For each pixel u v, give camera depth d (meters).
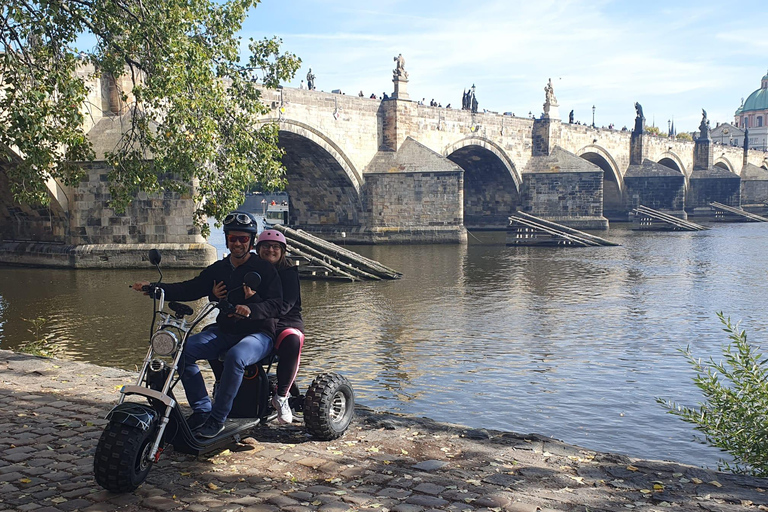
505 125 76.56
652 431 12.40
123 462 5.63
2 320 21.95
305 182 62.72
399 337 20.53
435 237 59.84
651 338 20.61
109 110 39.66
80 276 33.75
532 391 14.87
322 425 6.98
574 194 77.50
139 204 37.59
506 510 5.47
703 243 60.88
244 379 6.87
